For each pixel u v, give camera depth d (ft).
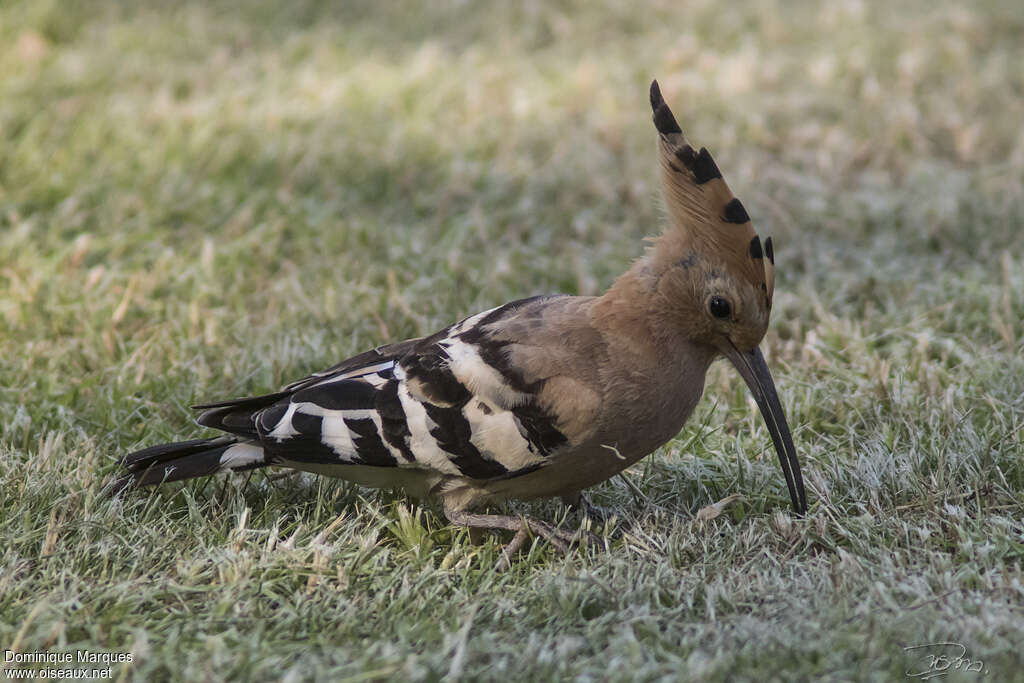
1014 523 26.91
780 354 37.50
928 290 41.32
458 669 21.31
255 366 36.47
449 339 27.73
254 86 61.16
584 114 59.26
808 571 25.50
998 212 47.44
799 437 32.65
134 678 21.48
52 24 67.10
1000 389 33.45
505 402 26.53
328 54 66.54
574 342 26.66
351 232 47.65
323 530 27.43
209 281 42.88
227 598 24.25
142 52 65.16
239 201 50.34
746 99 60.03
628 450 27.09
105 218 48.08
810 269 44.27
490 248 46.26
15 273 42.57
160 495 29.32
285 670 21.90
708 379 35.76
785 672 21.09
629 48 68.28
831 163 53.57
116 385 34.83
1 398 34.09
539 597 24.71
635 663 21.67
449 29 71.82
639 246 46.11
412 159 54.29
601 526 28.86
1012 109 59.06
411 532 27.71
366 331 39.29
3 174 50.90
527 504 30.22
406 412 26.99
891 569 24.88
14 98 57.41
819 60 64.49
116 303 40.78
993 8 72.69
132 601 24.20
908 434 31.68
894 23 70.23
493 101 60.59
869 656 21.45
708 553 26.78
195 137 54.29
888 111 58.70
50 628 23.07
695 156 26.50
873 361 35.73
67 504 27.84
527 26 71.87
